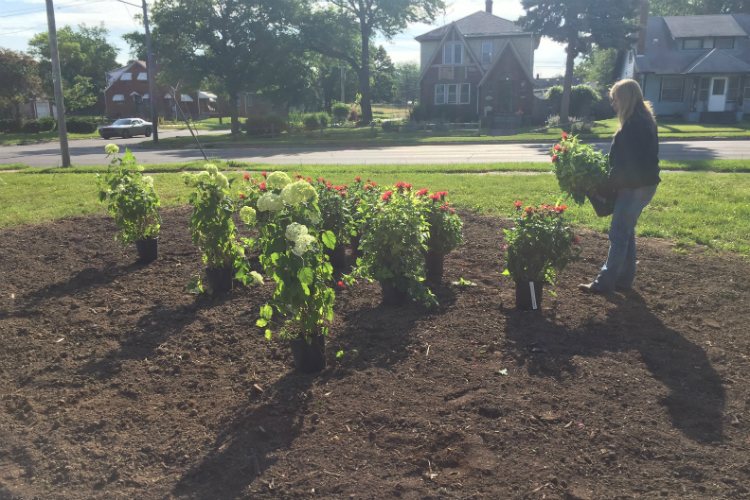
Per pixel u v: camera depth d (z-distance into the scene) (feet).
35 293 18.07
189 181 17.22
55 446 10.12
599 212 17.33
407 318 15.62
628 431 10.18
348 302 17.02
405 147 83.30
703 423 10.43
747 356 13.03
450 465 9.45
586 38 111.45
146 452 9.96
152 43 115.03
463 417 10.75
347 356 13.47
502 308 16.20
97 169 54.24
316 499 8.72
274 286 18.34
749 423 10.43
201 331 15.05
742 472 9.06
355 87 233.96
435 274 18.67
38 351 14.07
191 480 9.23
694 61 126.21
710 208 27.48
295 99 139.54
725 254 20.62
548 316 15.56
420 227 16.21
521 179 39.19
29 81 156.35
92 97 193.36
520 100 134.51
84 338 14.79
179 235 24.48
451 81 140.46
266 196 11.47
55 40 55.88
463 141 87.81
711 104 124.16
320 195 19.63
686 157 54.80
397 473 9.28
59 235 24.86
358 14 135.85
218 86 124.88
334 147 87.10
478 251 21.89
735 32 126.82
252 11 117.19
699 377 12.11
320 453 9.81
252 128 116.26
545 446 9.83
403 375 12.43
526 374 12.32
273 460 9.66
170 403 11.57
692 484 8.84
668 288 17.48
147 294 17.88
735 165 44.37
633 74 130.72
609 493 8.70
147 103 216.54
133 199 20.26
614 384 11.82
